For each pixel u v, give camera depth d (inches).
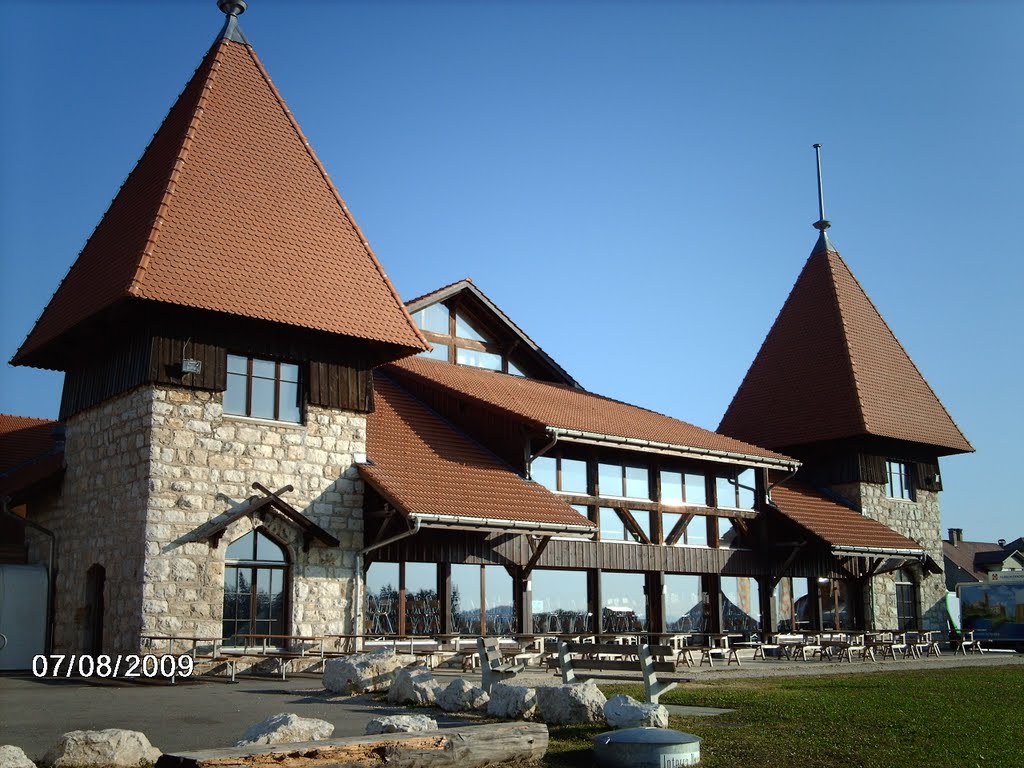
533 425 932.6
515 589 937.5
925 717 519.2
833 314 1471.5
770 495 1216.8
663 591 1071.0
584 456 1017.5
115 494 779.4
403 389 1057.5
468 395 975.6
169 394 753.0
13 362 898.7
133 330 778.8
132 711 510.3
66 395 880.9
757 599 1188.5
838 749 420.8
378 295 878.4
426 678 551.5
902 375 1492.4
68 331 806.5
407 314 885.8
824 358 1446.9
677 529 1093.1
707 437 1141.1
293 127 929.5
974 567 2723.9
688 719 501.7
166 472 742.5
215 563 754.8
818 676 791.7
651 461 1082.7
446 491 852.0
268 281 805.2
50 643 844.0
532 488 927.7
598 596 1002.1
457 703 506.6
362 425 862.5
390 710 514.9
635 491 1059.9
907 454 1443.2
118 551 763.4
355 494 846.5
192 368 754.2
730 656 976.3
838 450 1389.0
